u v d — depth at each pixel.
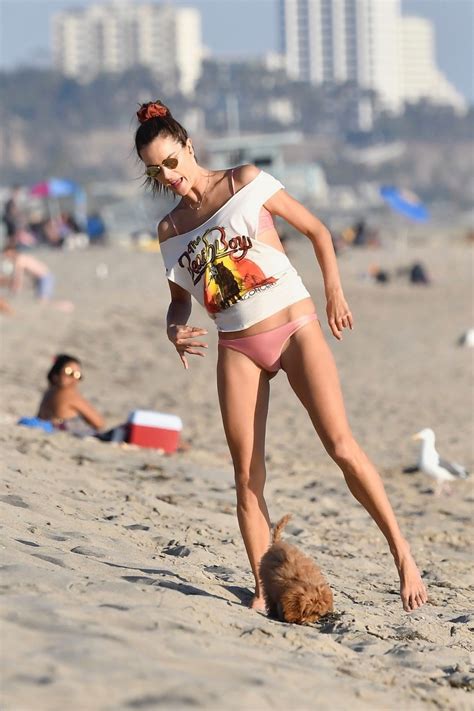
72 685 7.98
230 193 12.17
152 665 8.85
